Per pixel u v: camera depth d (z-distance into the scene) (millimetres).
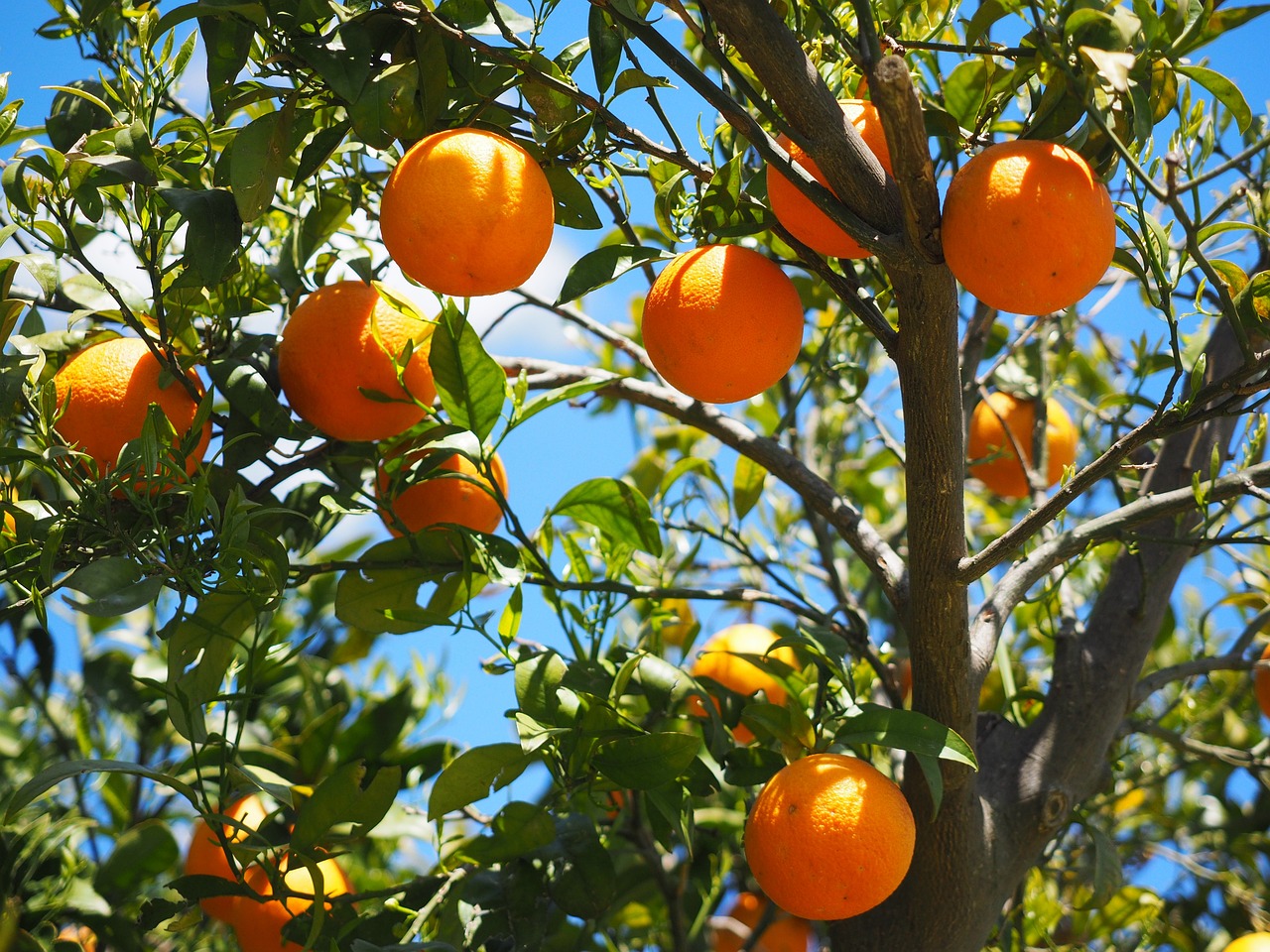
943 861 1658
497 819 1690
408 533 1717
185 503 1582
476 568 1750
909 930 1695
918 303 1308
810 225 1358
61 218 1503
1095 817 2688
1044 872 2404
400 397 1640
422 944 1521
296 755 2398
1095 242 1166
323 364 1611
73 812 2146
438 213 1303
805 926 2529
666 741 1567
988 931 1749
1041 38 1179
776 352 1391
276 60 1452
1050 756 1857
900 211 1271
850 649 1940
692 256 1410
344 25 1397
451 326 1558
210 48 1452
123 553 1524
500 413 1664
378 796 1558
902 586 1763
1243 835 2766
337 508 1679
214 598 1574
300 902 1763
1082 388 2959
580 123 1455
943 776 1592
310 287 1967
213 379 1644
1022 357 2482
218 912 1819
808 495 1920
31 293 1793
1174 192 1121
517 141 1506
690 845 1559
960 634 1515
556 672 1626
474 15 1450
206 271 1469
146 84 1617
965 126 1490
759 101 1256
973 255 1188
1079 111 1308
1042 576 1767
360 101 1384
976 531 3104
